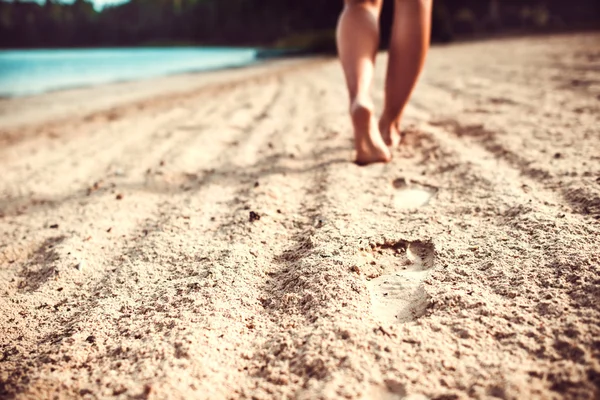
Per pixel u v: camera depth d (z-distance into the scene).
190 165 2.93
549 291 1.25
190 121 4.72
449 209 1.89
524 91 4.23
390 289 1.44
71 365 1.19
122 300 1.49
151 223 2.08
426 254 1.62
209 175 2.68
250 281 1.53
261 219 1.96
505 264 1.42
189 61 28.17
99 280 1.66
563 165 2.15
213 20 67.00
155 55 43.75
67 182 2.84
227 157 3.02
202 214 2.10
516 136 2.74
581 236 1.49
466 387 0.98
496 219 1.74
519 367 1.01
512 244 1.53
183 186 2.54
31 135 5.32
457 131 3.08
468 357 1.07
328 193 2.17
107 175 2.88
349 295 1.36
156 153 3.33
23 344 1.32
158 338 1.26
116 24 75.00
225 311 1.36
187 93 8.84
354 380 1.04
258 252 1.71
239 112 5.00
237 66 19.02
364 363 1.08
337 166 2.54
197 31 71.06
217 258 1.68
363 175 2.38
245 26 57.47
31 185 2.85
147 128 4.61
